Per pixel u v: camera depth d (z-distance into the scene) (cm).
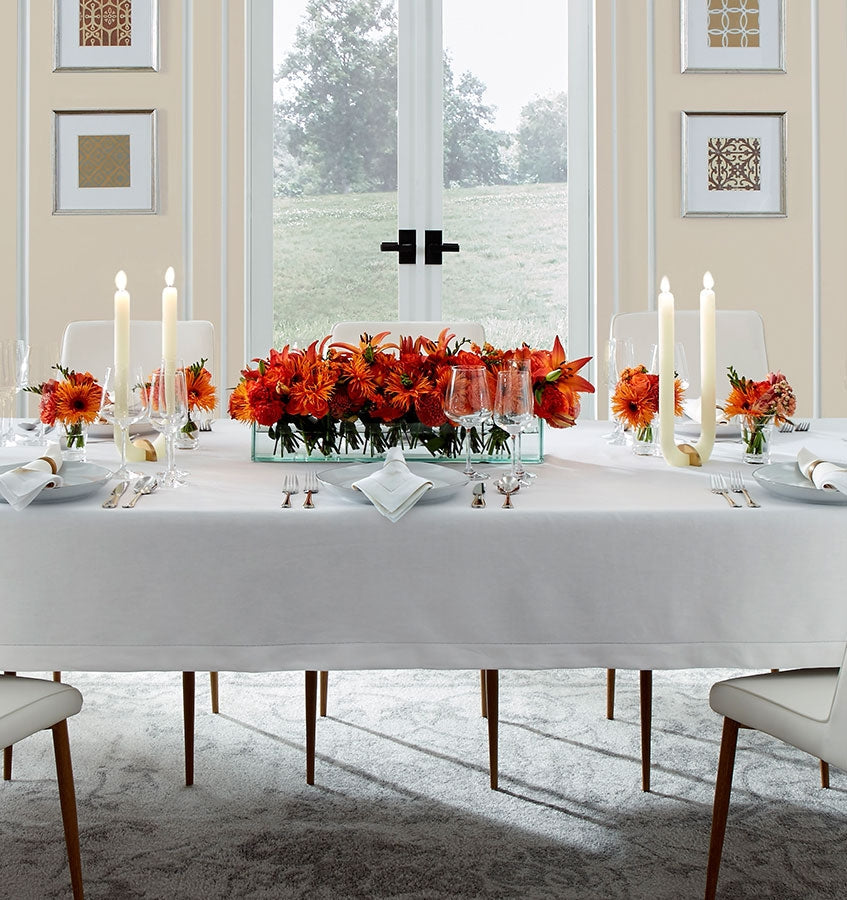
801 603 145
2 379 201
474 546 144
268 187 446
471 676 273
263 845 180
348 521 143
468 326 302
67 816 149
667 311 190
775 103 428
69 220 424
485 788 203
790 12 425
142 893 164
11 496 141
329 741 227
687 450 192
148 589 143
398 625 145
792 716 136
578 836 184
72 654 143
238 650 144
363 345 195
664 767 213
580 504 151
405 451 196
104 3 419
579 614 145
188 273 426
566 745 225
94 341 304
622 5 425
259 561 143
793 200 430
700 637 145
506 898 163
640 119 428
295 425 195
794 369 435
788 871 171
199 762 215
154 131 420
